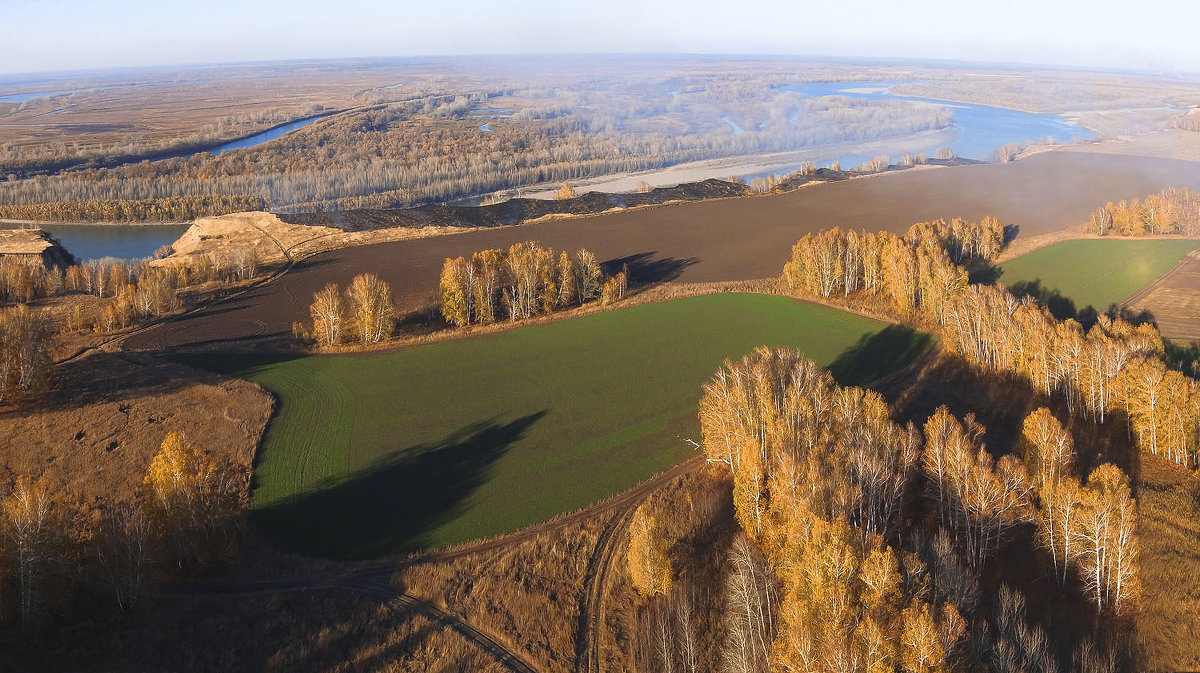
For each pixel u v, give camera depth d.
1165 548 47.56
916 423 66.69
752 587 40.91
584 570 48.81
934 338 85.38
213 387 71.50
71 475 56.22
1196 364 73.38
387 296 85.06
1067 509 43.66
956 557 41.78
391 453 62.31
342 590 46.47
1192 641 40.19
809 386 54.59
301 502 55.41
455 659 41.31
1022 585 44.97
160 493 45.03
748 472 48.22
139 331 86.62
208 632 42.66
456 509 54.97
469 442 64.25
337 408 69.62
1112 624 41.69
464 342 85.25
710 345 84.56
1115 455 59.25
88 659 40.22
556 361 80.50
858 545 38.09
